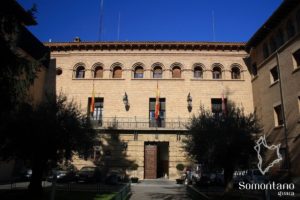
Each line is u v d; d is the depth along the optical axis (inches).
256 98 1224.2
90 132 649.0
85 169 1031.6
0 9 383.2
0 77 366.6
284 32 1003.3
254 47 1246.9
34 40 1095.0
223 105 1243.2
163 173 1389.0
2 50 360.5
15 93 395.5
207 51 1314.0
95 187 813.9
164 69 1296.8
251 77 1285.7
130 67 1300.4
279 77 1013.8
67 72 1302.9
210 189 817.5
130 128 1184.8
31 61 431.8
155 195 698.2
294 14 940.6
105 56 1318.9
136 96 1267.2
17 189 686.5
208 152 602.5
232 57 1311.5
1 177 944.9
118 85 1280.8
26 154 569.3
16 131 552.7
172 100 1259.2
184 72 1289.4
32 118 562.9
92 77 1298.0
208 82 1282.0
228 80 1283.2
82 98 1270.9
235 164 617.9
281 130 997.8
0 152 573.3
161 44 1300.4
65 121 594.6
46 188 748.0
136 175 1146.7
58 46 1315.2
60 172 1007.6
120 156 1165.7
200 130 637.3
